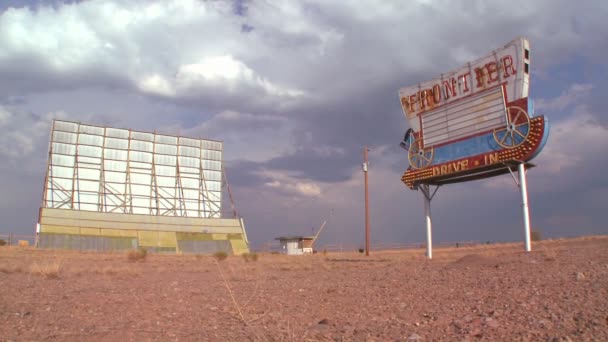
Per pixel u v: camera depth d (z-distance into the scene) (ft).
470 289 39.32
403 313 31.99
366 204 187.42
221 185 306.35
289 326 29.63
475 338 23.93
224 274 78.54
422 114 122.62
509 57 101.96
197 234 281.13
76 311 36.45
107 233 257.34
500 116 102.42
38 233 242.17
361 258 150.82
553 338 22.34
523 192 97.14
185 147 300.81
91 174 273.75
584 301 28.68
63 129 271.90
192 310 37.29
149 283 61.57
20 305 38.88
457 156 111.55
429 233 120.47
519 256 72.49
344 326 28.84
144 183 285.02
